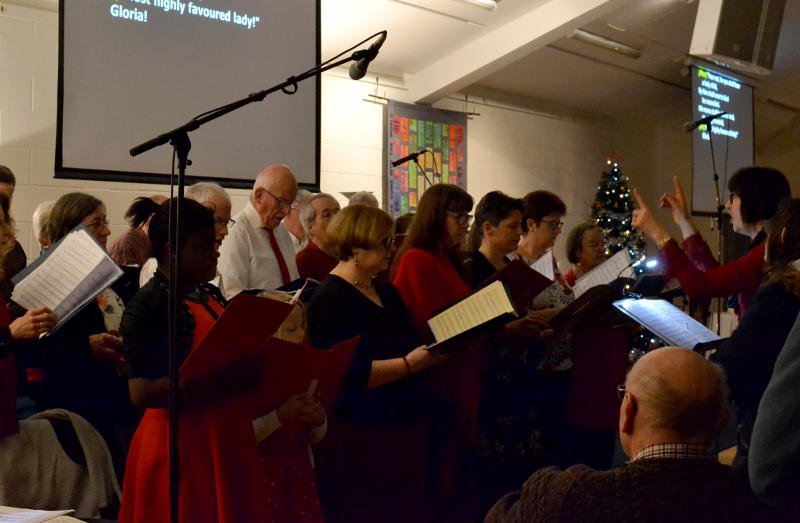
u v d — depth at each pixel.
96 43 4.10
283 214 2.91
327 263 3.14
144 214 3.21
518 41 6.03
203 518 1.69
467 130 7.39
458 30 6.10
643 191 9.10
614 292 2.70
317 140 4.88
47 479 2.08
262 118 4.66
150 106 4.26
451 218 2.66
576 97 8.33
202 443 1.71
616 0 5.54
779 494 1.11
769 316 1.87
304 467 1.96
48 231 2.74
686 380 1.20
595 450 3.08
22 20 4.51
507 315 2.10
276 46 4.73
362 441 2.29
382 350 2.28
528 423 2.81
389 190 6.61
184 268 1.74
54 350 2.32
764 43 6.68
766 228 2.60
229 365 1.67
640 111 9.02
